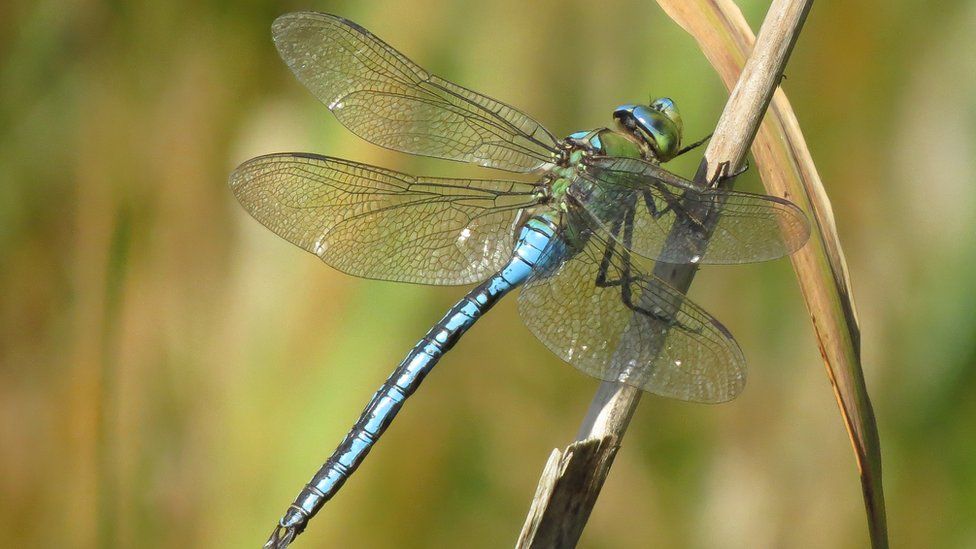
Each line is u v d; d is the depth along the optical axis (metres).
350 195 1.46
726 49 1.43
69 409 1.49
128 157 1.49
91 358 1.49
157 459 1.48
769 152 1.43
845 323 1.42
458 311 1.45
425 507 1.49
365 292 1.47
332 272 1.48
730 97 1.43
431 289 1.48
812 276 1.43
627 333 1.43
